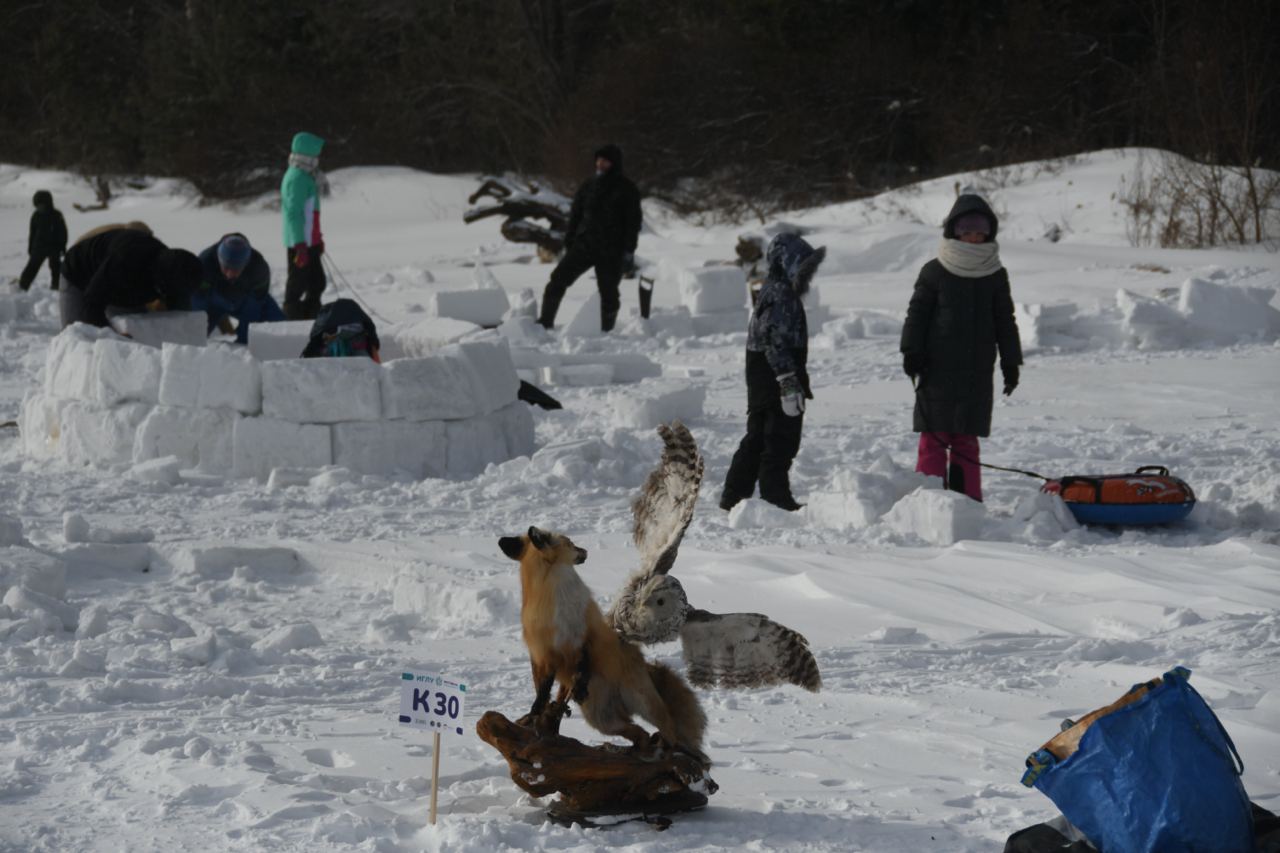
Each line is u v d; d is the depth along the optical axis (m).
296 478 21.44
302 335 30.41
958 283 18.55
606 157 38.91
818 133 86.19
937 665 11.66
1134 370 31.98
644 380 32.38
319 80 105.38
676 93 89.00
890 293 46.66
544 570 7.35
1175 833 6.56
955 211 18.70
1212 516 17.98
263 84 103.06
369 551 16.75
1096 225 63.84
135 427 22.59
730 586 14.66
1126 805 6.65
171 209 99.31
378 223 89.62
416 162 102.56
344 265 65.88
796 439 19.28
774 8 88.19
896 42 88.06
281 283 58.00
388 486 21.14
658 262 56.12
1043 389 29.91
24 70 118.12
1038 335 35.97
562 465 21.52
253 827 7.59
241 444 21.98
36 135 116.44
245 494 20.75
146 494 20.83
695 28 92.38
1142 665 11.26
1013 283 45.28
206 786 8.29
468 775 8.76
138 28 120.00
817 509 18.47
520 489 20.80
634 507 7.84
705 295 41.03
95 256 27.44
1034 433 25.03
